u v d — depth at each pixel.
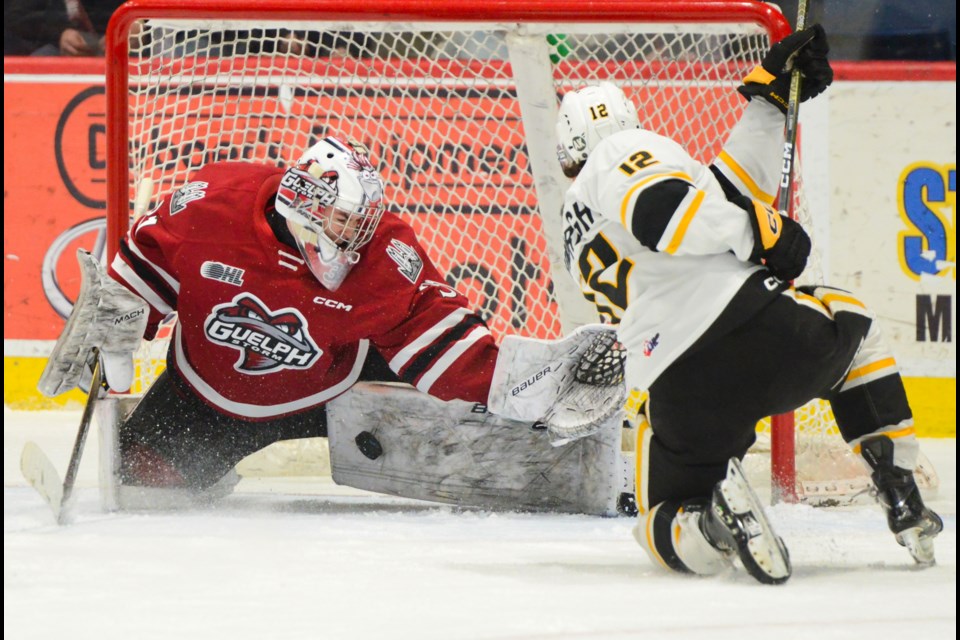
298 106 18.91
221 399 12.50
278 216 11.92
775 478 13.52
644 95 17.73
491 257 18.86
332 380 12.61
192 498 12.98
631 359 8.69
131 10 13.88
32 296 22.48
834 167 21.48
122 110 14.00
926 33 22.73
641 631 6.84
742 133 9.80
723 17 13.52
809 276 14.66
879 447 9.10
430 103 18.75
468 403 12.62
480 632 6.81
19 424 20.62
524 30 13.81
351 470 13.03
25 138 22.45
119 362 11.97
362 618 7.20
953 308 21.33
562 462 12.57
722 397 8.43
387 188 18.83
